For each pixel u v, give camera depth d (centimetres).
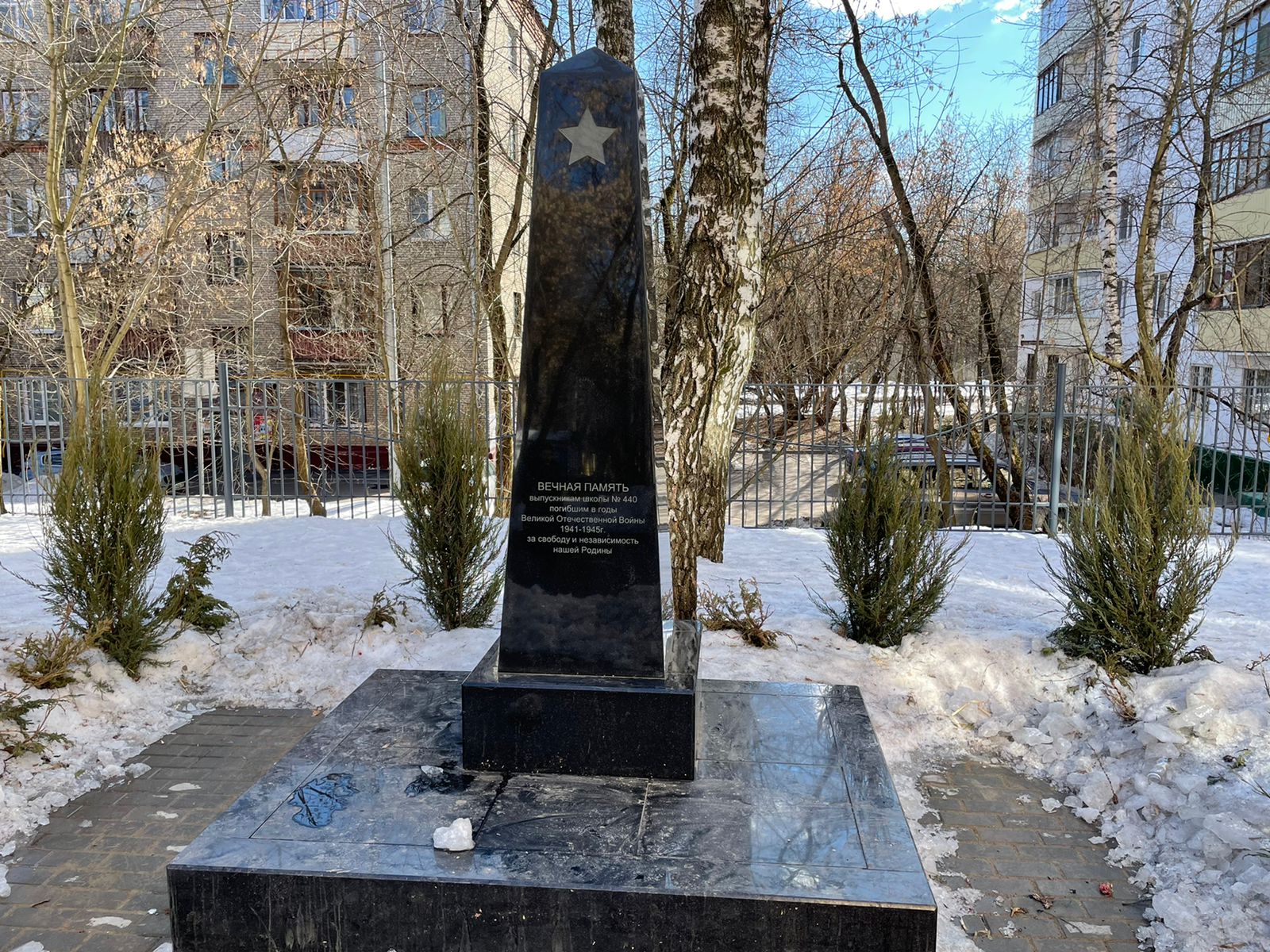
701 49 712
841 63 1356
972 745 523
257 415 1752
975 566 897
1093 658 559
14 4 1226
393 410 1201
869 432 655
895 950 289
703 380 671
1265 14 1819
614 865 310
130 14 1387
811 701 468
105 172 1542
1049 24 2105
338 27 1684
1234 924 340
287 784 369
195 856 314
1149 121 1446
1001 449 1462
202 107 1769
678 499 648
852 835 332
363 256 1639
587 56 377
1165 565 539
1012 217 2534
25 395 1460
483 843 324
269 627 642
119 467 570
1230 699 484
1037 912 366
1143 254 1349
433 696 470
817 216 1877
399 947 304
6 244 1738
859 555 615
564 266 381
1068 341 2495
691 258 718
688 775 374
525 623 395
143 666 584
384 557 920
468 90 1617
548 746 378
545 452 387
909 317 1462
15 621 646
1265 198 1841
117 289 1535
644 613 388
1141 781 442
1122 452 584
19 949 332
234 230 1594
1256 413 1293
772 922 291
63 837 414
